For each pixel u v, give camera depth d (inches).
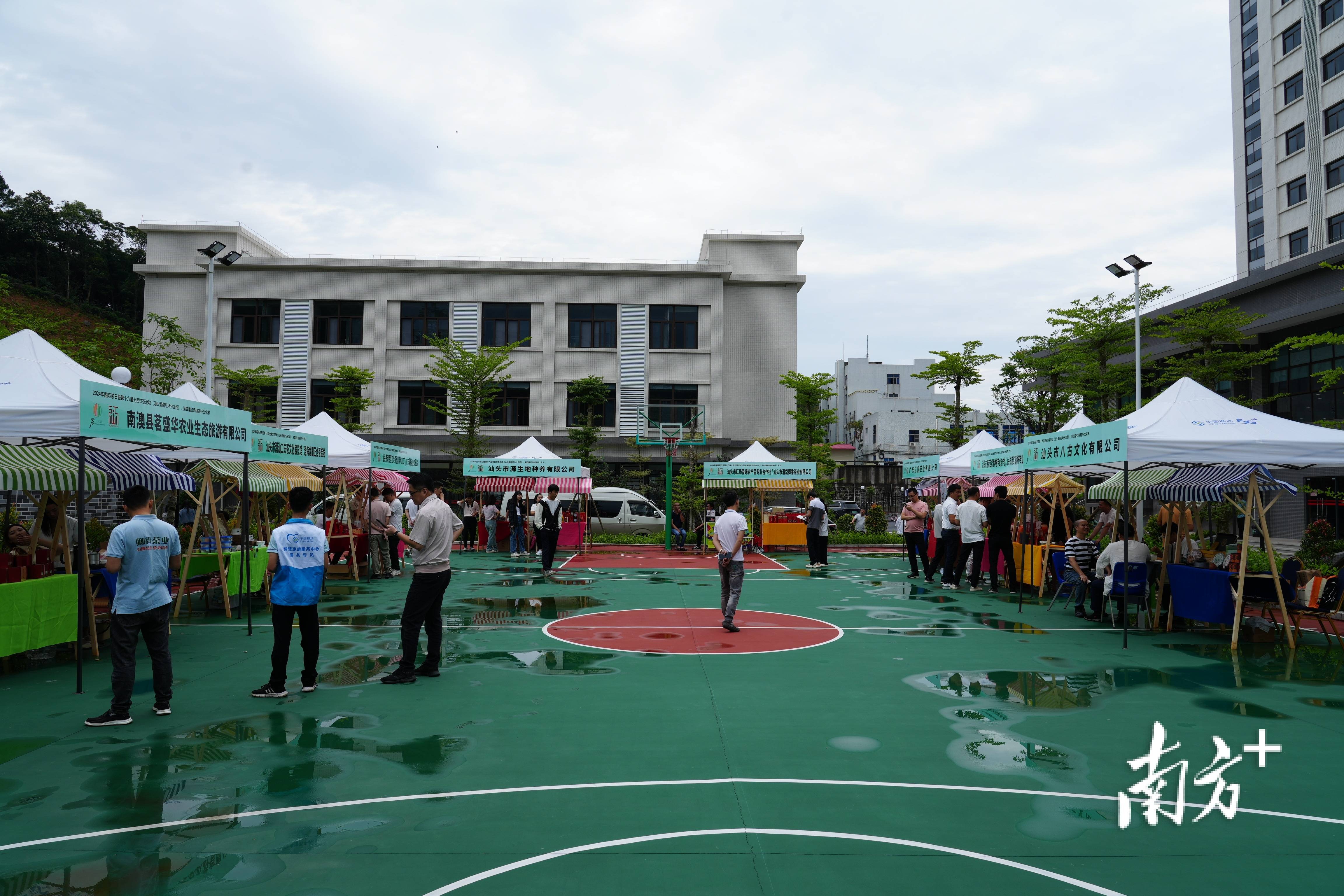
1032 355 1460.4
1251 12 1656.0
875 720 252.7
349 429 1374.3
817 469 1085.1
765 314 1492.4
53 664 331.0
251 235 1466.5
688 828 170.9
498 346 1428.4
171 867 151.8
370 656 344.2
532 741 229.6
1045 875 150.9
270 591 279.7
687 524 1215.6
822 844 163.6
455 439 1397.6
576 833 167.8
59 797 186.1
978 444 698.8
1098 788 195.6
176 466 529.7
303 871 150.5
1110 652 362.0
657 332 1444.4
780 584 622.8
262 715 254.5
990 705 270.2
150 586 251.8
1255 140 1647.4
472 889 143.9
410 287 1423.5
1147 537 663.8
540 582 633.6
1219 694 286.4
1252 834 169.9
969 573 664.4
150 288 1412.4
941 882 147.9
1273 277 1108.5
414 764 209.0
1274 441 372.8
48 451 394.9
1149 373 1348.4
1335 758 217.9
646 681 301.7
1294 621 377.4
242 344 1402.6
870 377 2827.3
